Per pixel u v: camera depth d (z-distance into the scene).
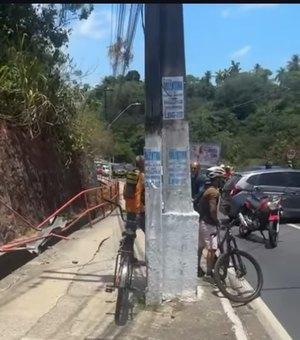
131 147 85.06
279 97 80.38
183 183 7.48
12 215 11.18
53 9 18.14
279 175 17.92
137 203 10.59
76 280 8.60
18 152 12.52
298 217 17.95
